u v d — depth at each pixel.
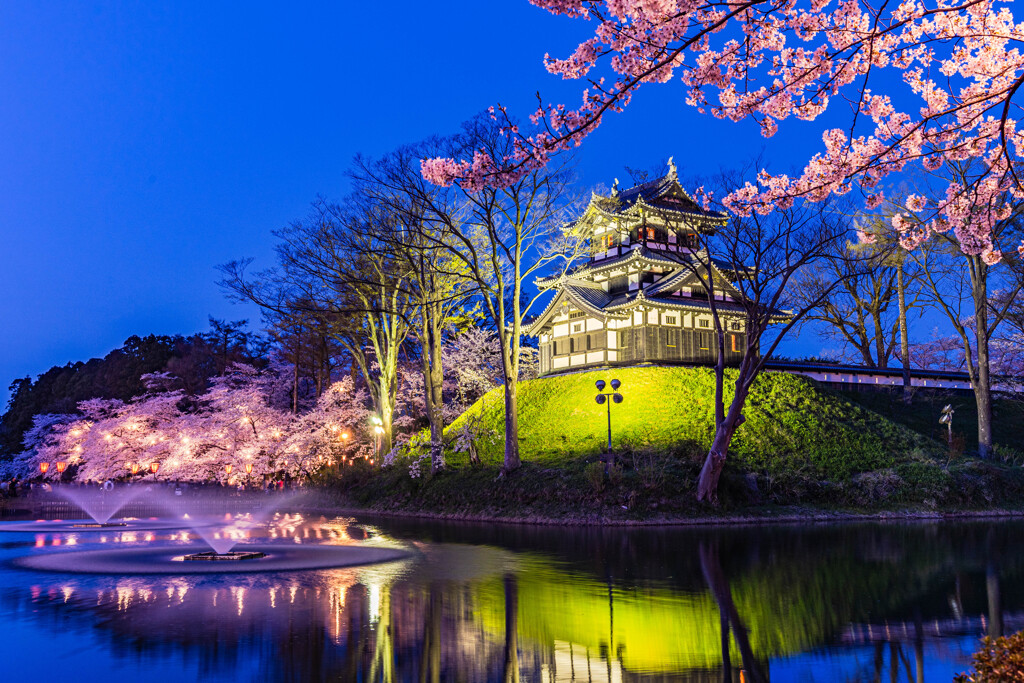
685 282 53.12
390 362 47.72
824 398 48.38
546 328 61.31
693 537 25.88
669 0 7.95
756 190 11.09
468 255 42.69
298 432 53.47
